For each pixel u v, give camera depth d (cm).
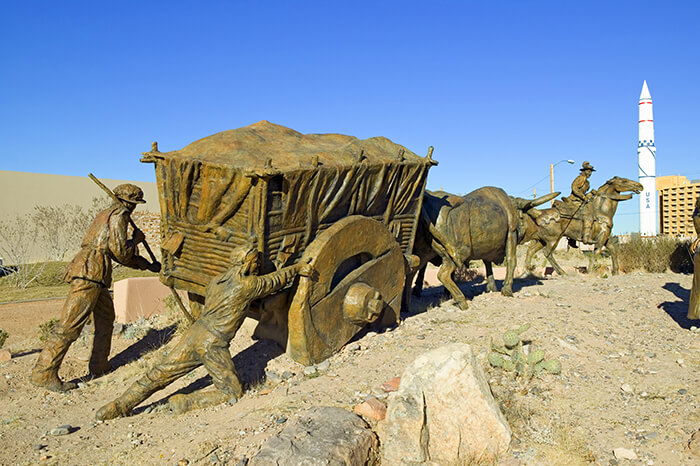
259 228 616
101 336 801
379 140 866
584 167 1644
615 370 675
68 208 3506
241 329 850
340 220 732
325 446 441
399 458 476
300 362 693
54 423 616
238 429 516
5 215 3478
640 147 4756
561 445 504
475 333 809
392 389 585
